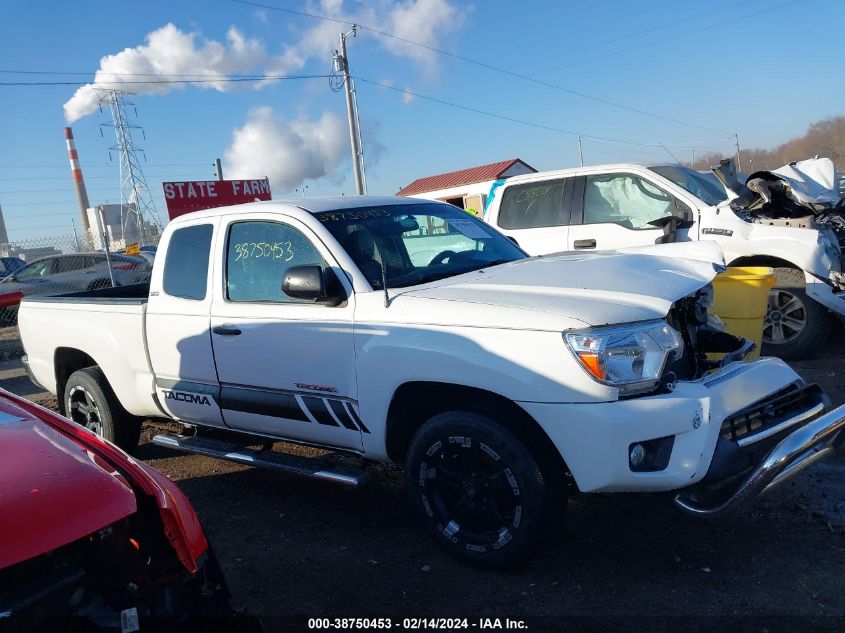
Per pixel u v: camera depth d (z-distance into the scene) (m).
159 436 4.96
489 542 3.47
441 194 43.91
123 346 5.06
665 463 3.14
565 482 3.42
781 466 3.11
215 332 4.42
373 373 3.70
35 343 5.81
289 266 4.19
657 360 3.24
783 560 3.47
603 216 7.76
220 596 2.38
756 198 7.38
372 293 3.85
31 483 2.07
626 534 3.85
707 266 4.13
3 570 1.98
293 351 4.05
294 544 4.07
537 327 3.23
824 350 7.50
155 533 2.33
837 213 7.97
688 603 3.16
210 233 4.62
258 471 5.34
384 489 4.76
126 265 17.06
